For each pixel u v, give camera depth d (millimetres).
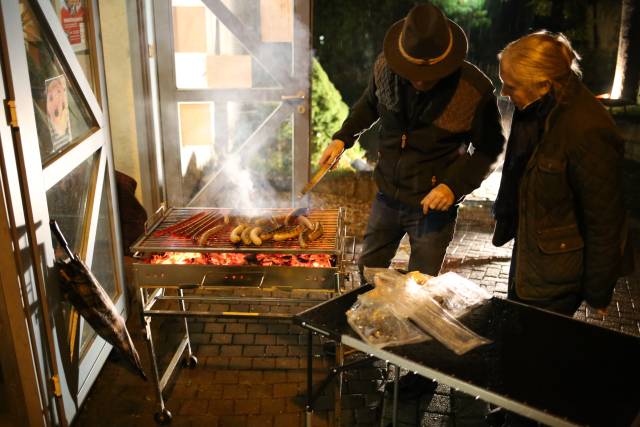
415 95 2830
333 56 7535
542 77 2264
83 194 3268
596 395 1893
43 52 2783
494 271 4727
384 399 2900
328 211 3314
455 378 1949
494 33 7715
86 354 3213
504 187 2697
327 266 2934
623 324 4043
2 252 2484
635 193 6211
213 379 3428
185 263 2914
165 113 4766
